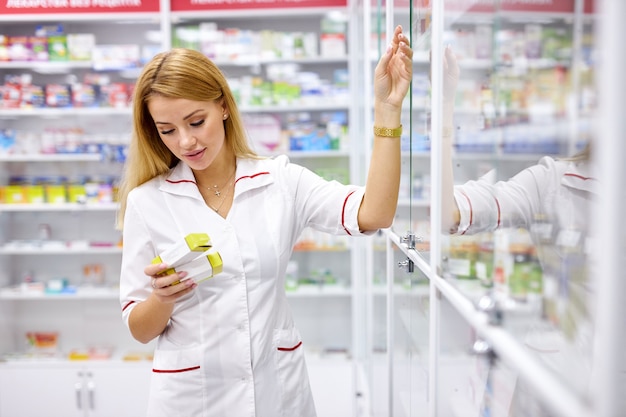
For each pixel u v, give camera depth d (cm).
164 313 133
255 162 152
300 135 365
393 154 127
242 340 141
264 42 359
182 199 145
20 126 380
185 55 128
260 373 144
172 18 351
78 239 387
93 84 364
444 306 107
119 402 343
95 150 364
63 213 386
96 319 395
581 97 49
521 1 64
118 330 395
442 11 107
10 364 343
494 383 76
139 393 342
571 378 51
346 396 345
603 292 44
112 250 362
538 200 60
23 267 389
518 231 66
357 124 335
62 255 390
